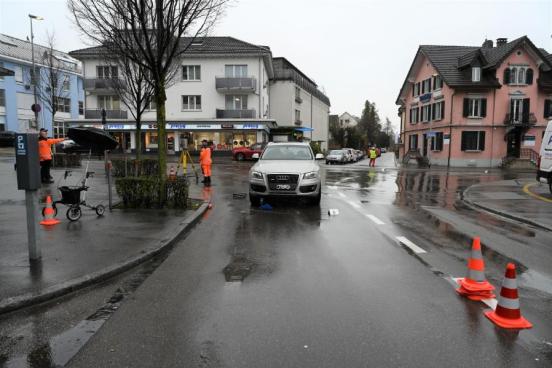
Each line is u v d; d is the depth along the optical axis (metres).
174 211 9.77
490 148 37.19
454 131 37.12
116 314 4.29
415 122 45.16
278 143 13.45
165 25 10.10
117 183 10.11
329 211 10.51
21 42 52.88
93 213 9.41
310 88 63.25
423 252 6.78
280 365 3.31
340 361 3.38
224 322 4.09
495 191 16.23
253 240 7.54
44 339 3.75
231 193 14.28
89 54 42.38
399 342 3.69
